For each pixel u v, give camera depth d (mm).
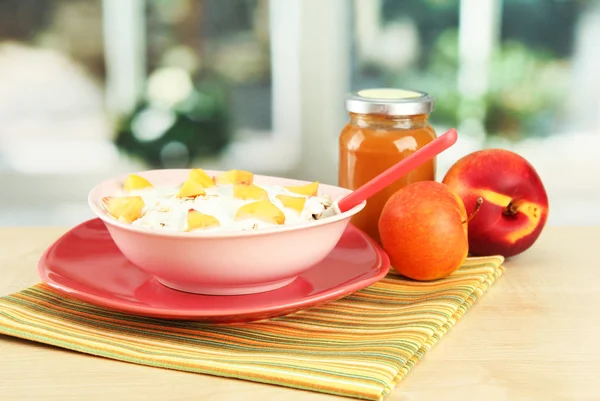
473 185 896
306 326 779
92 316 786
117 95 1759
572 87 1741
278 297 790
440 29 1716
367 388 703
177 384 721
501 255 913
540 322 805
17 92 1741
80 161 1789
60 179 1784
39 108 1755
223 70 1738
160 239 754
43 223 1786
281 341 757
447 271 850
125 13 1712
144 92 1747
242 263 765
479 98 1737
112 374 731
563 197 1810
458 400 709
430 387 722
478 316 813
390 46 1731
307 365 724
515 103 1746
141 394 710
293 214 788
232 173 840
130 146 1741
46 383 721
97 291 785
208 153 1747
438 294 819
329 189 849
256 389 715
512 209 901
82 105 1761
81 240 862
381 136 907
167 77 1729
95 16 1712
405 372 730
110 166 1792
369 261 846
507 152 909
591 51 1719
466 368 743
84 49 1731
